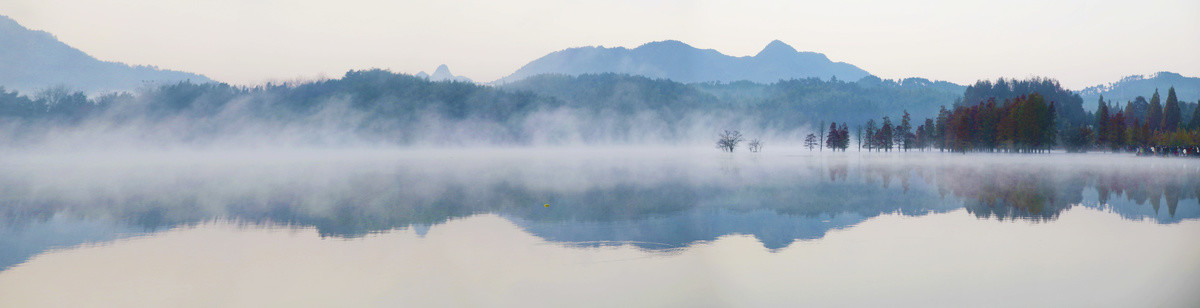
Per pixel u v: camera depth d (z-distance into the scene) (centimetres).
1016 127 10969
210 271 1330
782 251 1484
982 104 12350
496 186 3688
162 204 2678
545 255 1470
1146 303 1010
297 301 1106
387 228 1928
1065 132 12938
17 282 1255
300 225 2006
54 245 1653
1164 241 1538
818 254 1436
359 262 1401
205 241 1697
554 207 2484
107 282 1255
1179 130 9988
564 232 1823
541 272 1294
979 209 2248
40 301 1123
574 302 1087
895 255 1411
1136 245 1488
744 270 1290
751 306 1030
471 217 2191
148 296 1151
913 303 1041
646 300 1069
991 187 3212
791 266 1316
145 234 1833
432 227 1952
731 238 1681
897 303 1039
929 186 3331
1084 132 11706
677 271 1278
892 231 1755
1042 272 1230
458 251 1534
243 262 1420
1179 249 1430
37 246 1642
